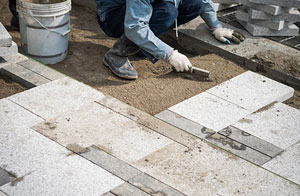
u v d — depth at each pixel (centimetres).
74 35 554
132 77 464
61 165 333
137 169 333
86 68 487
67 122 380
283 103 436
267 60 484
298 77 465
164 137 369
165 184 320
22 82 441
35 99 407
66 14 479
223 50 506
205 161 344
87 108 399
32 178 320
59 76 445
